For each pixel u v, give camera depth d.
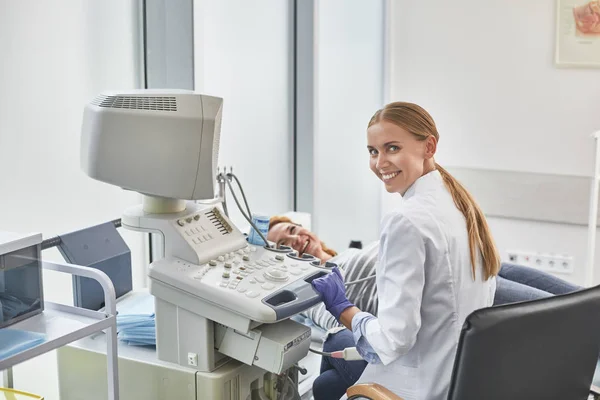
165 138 1.89
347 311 1.94
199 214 2.09
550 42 3.66
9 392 1.95
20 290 1.78
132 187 1.95
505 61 3.77
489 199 3.87
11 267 1.74
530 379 1.63
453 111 3.92
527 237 3.84
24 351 1.59
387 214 1.78
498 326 1.52
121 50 2.63
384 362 1.77
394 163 1.82
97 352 2.07
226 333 1.97
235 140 3.30
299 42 3.63
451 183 1.86
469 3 3.79
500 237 3.89
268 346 1.90
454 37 3.86
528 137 3.78
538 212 3.78
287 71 3.63
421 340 1.83
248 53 3.32
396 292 1.74
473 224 1.82
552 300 1.61
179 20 2.76
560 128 3.71
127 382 2.06
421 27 3.93
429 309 1.80
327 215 3.93
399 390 1.86
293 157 3.75
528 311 1.56
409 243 1.73
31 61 2.31
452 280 1.78
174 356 2.01
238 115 3.30
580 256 3.74
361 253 2.89
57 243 2.11
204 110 1.89
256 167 3.47
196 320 1.96
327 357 2.48
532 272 2.98
